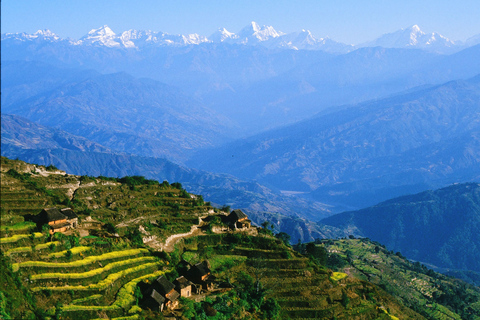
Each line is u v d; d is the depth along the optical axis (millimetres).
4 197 179125
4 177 194250
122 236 185750
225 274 192875
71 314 133000
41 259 145750
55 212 168000
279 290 195875
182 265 181875
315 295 199375
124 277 158000
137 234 190125
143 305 150000
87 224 187000
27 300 129500
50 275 140750
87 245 165625
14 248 144250
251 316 170750
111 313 139500
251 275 199375
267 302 182250
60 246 155625
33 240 152250
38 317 126750
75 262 151000
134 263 167125
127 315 141750
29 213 172625
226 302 167750
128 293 149625
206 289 175250
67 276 143375
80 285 144375
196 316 154250
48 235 158000
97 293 143875
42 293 135375
